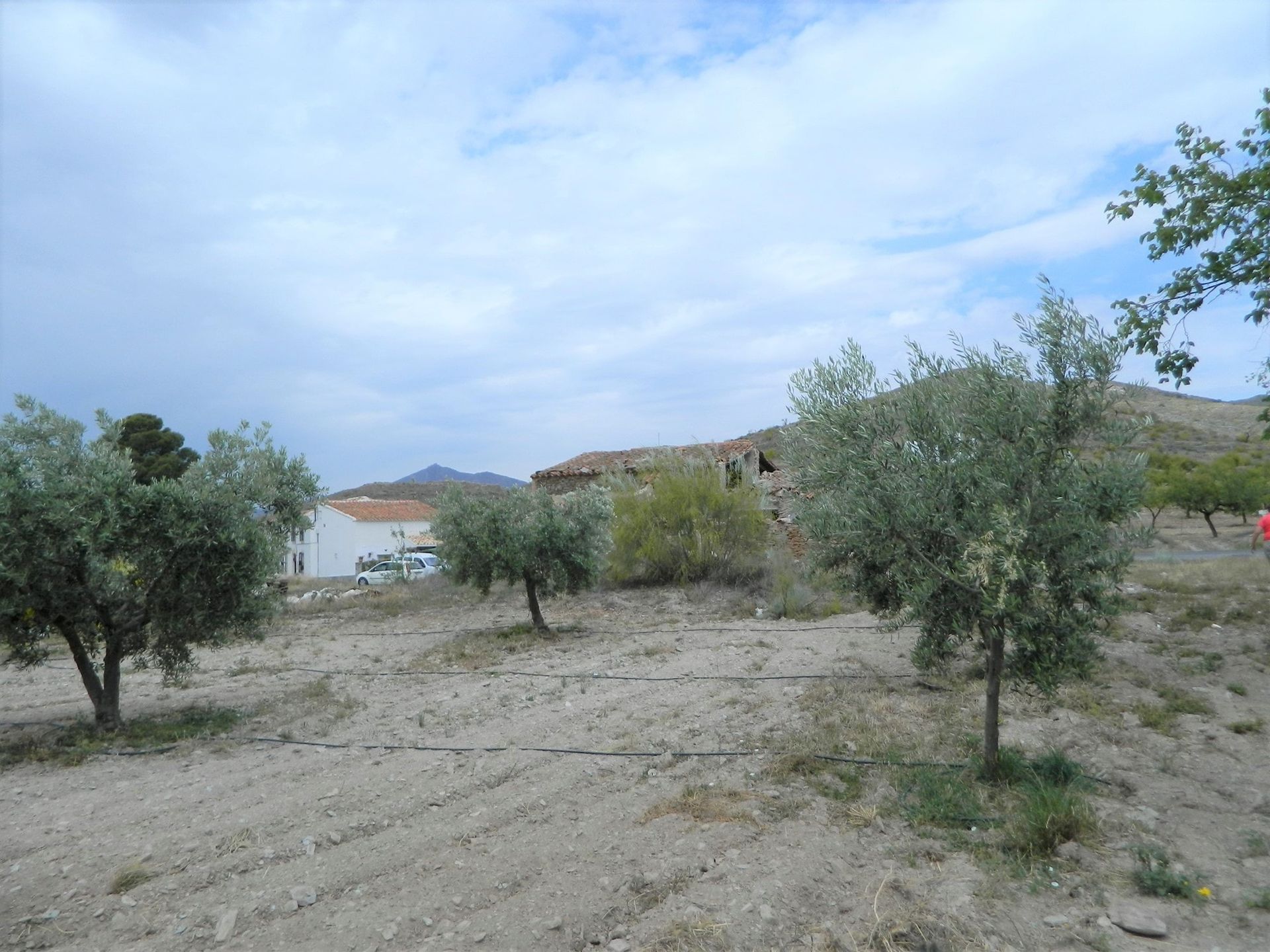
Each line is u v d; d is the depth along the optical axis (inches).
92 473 342.0
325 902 198.4
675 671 464.4
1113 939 174.6
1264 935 175.9
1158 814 239.0
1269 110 396.5
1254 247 405.7
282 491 385.7
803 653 497.7
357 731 363.3
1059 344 239.8
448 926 186.5
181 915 192.4
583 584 647.8
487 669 506.0
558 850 222.1
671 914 186.2
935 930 176.7
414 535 2123.5
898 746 301.4
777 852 217.0
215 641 386.0
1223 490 1343.5
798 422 268.8
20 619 347.3
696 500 883.4
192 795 277.4
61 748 344.8
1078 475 237.5
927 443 249.1
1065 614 239.9
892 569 259.9
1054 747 293.3
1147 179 434.9
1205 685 368.5
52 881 210.4
